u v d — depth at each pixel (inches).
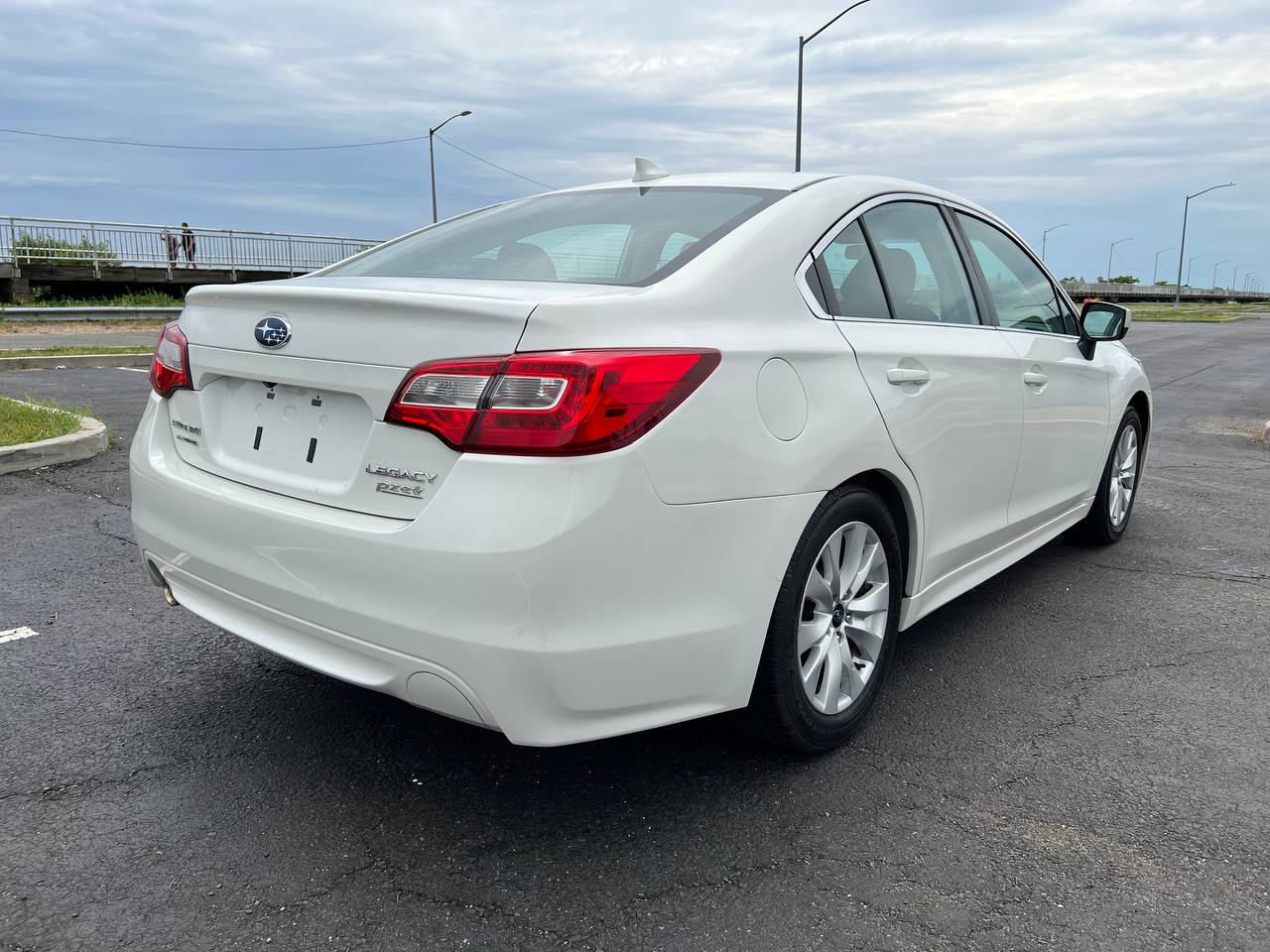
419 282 104.4
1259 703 130.0
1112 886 90.1
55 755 111.3
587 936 82.7
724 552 92.0
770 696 102.5
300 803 102.3
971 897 88.2
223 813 100.2
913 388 117.4
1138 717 125.3
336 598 89.9
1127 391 193.8
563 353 83.1
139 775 107.2
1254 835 98.8
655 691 90.0
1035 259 169.2
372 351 89.7
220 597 103.5
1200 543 207.9
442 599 83.4
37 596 161.3
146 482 112.4
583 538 82.1
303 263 1116.5
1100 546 203.9
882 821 100.3
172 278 1027.9
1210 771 111.9
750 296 101.2
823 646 108.7
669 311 92.6
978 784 107.9
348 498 91.4
